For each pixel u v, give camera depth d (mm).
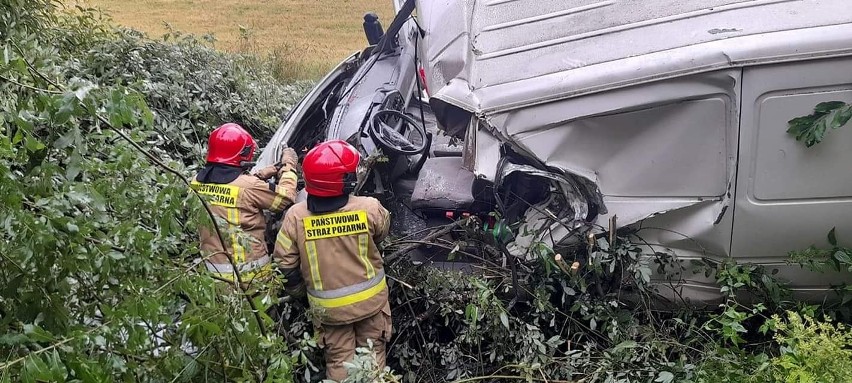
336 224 2865
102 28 5691
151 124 1772
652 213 2854
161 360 1925
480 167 2820
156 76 5406
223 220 2236
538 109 2760
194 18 17000
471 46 3111
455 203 3275
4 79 1627
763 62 2561
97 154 2033
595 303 2965
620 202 2900
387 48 5086
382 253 3174
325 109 4395
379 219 2924
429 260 3264
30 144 1623
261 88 6203
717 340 2939
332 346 2975
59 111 1580
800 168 2689
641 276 2904
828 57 2537
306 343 2543
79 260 1683
